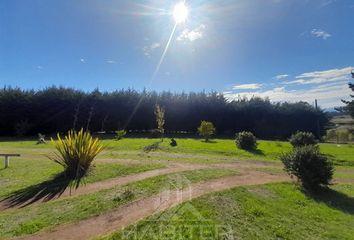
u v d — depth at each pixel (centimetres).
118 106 3600
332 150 2200
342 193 1076
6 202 827
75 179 1056
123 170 1187
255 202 850
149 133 3584
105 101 3572
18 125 3309
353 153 2031
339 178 1348
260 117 3856
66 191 920
